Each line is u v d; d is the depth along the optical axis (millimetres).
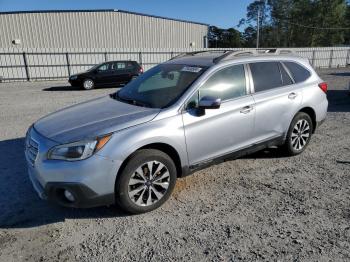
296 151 5352
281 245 3045
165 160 3639
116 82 17703
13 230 3322
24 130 7238
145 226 3381
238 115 4281
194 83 3992
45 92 15523
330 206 3754
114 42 30047
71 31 27906
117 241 3135
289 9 73062
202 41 36188
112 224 3426
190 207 3754
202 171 4754
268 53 5035
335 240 3113
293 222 3428
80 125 3523
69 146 3211
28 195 4055
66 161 3186
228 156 4328
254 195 4035
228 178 4527
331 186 4273
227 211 3656
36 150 3432
